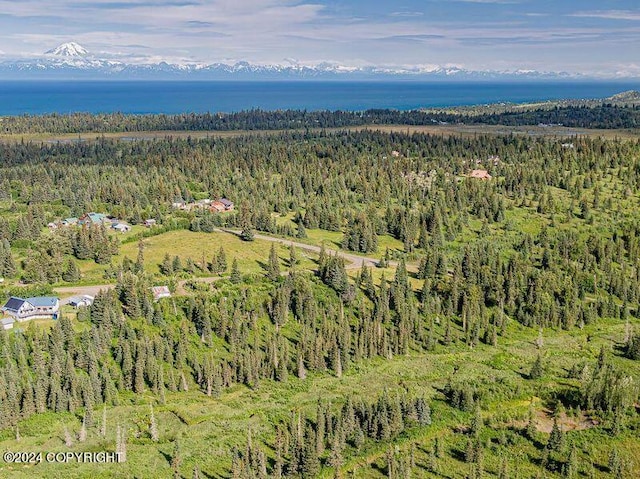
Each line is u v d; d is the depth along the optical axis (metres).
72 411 124.44
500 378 146.50
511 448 121.00
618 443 122.50
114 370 136.12
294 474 110.75
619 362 156.50
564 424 129.00
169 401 132.25
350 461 115.81
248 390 139.50
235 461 107.31
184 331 149.88
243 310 165.62
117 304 155.75
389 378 146.12
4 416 117.69
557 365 154.00
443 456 118.31
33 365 132.62
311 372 147.62
